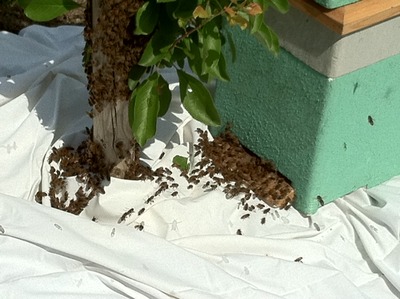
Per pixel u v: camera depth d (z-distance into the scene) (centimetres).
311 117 111
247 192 119
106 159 117
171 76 135
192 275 104
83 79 134
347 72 106
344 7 101
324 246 115
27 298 99
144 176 118
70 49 142
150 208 115
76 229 105
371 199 125
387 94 114
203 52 98
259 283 108
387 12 102
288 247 113
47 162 119
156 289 102
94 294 102
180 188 119
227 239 111
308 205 119
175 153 124
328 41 103
